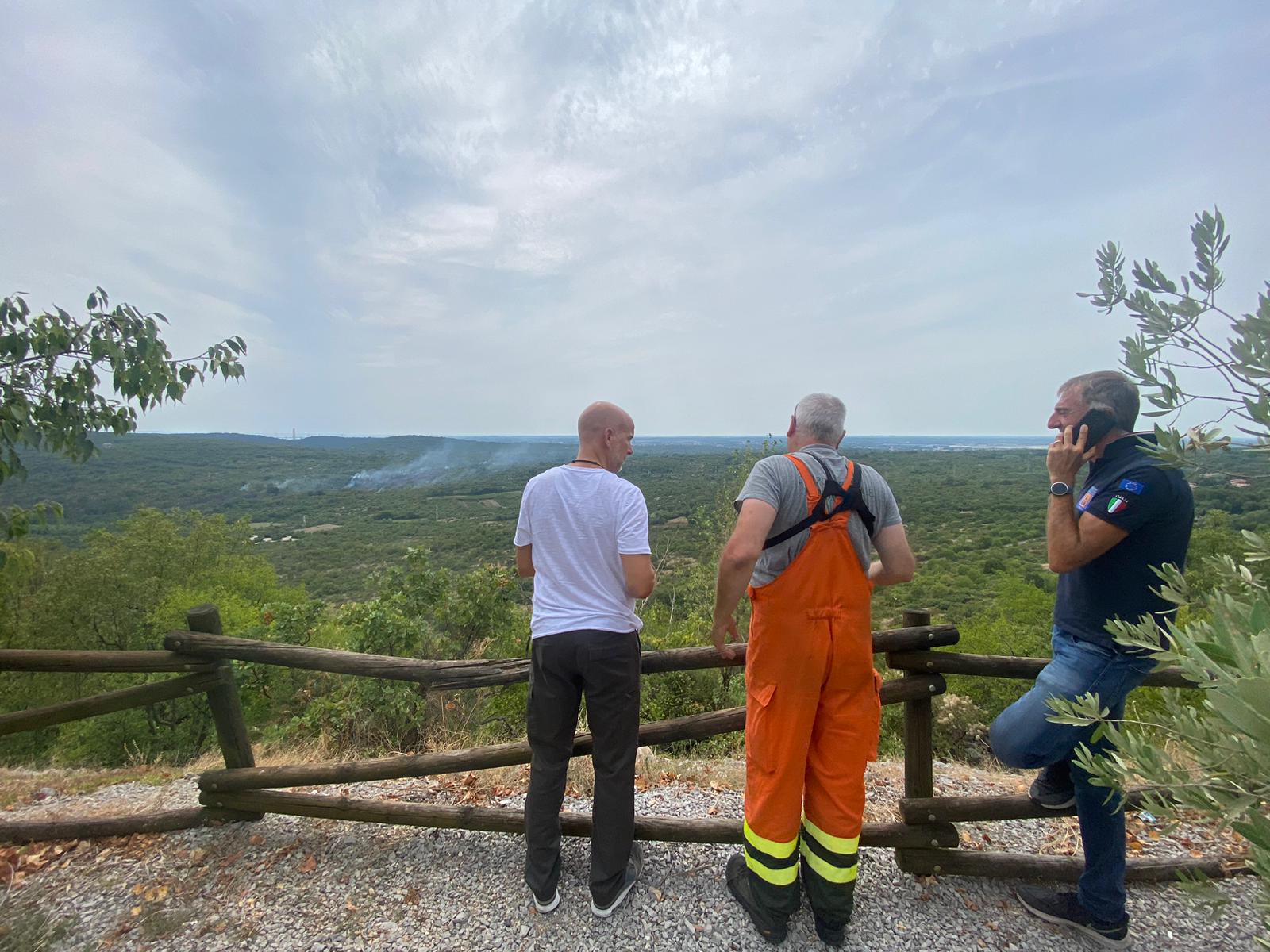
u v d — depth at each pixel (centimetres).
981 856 228
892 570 198
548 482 217
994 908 218
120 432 330
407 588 673
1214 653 93
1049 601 1845
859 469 193
